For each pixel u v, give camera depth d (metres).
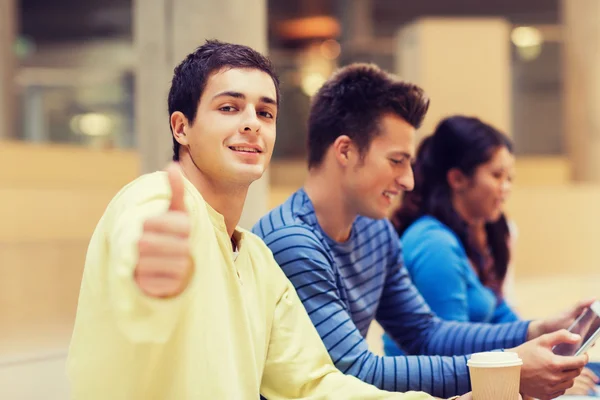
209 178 2.05
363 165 2.66
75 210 10.80
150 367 1.76
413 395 2.18
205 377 1.82
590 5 15.66
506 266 3.75
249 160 2.01
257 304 2.15
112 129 18.81
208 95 2.01
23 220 10.27
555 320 2.73
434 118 11.84
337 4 23.31
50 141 18.50
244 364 1.97
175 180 1.41
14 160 12.34
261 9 7.85
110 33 26.08
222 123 2.00
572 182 15.95
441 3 25.77
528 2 25.42
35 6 25.94
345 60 14.83
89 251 1.80
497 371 2.09
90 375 1.76
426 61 11.87
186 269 1.39
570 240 13.39
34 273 8.92
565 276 12.41
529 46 19.30
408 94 2.67
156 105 8.02
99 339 1.76
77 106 18.72
